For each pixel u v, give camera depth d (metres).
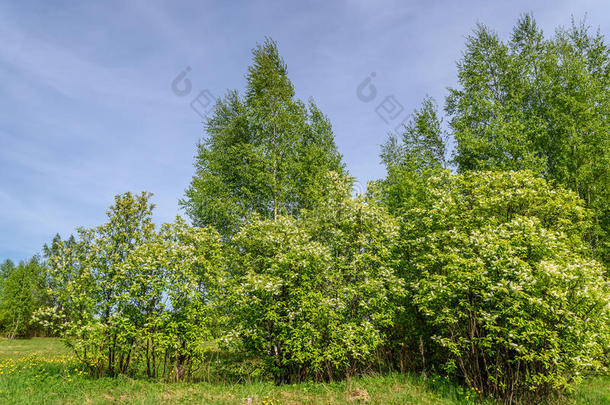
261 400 8.59
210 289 11.34
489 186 11.96
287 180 17.84
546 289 8.52
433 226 12.20
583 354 8.59
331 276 11.27
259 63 19.19
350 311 11.60
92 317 10.40
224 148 19.39
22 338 36.78
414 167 19.61
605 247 15.40
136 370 10.98
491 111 17.53
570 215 11.52
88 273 10.43
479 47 19.72
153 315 10.45
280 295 11.41
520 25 20.08
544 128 17.16
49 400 7.93
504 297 8.68
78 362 11.41
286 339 10.62
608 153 15.64
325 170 18.56
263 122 18.59
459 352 9.32
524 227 9.45
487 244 9.44
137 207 11.97
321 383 10.30
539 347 8.63
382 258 12.20
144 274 10.75
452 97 20.09
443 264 10.87
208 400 8.41
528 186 11.45
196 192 18.30
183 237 11.95
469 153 17.95
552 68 18.14
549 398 8.88
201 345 11.10
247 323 11.26
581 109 16.50
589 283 8.53
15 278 38.62
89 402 7.93
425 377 10.55
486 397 8.98
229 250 13.16
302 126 19.38
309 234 13.20
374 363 12.05
